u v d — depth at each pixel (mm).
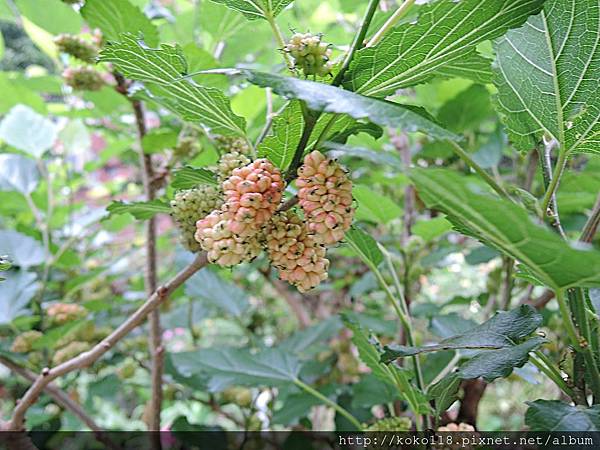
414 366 190
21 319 271
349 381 332
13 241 302
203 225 131
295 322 484
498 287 270
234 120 146
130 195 448
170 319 361
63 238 378
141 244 374
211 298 322
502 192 138
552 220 140
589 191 270
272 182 125
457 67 157
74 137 333
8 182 330
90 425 262
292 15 345
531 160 253
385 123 99
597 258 92
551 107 142
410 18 193
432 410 165
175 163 247
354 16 375
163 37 324
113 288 415
